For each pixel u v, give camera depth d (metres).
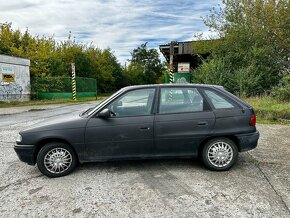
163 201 3.55
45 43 35.84
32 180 4.42
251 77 15.36
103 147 4.51
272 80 15.86
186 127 4.53
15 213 3.34
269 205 3.39
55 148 4.51
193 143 4.57
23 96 24.41
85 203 3.55
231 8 17.88
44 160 4.47
